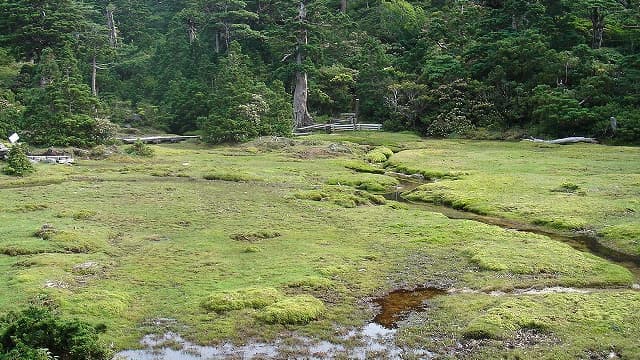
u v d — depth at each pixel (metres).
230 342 15.76
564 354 14.73
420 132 73.38
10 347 13.00
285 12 83.38
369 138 67.06
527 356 14.68
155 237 25.77
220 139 62.38
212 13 88.56
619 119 57.47
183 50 87.62
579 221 29.08
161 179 41.44
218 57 83.06
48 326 13.34
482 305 18.05
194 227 27.81
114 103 75.12
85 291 18.67
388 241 25.80
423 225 28.52
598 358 14.58
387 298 19.06
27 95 63.16
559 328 16.17
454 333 16.28
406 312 17.92
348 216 30.75
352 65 87.06
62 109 55.00
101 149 51.19
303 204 33.50
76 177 41.28
